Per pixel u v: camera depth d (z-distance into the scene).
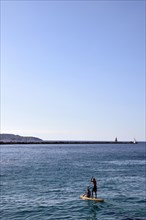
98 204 30.70
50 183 44.84
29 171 62.09
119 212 27.55
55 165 76.88
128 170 64.94
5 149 185.88
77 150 173.12
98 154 130.88
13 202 31.25
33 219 24.97
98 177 52.41
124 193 36.88
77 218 25.45
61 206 29.72
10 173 58.28
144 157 111.19
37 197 33.91
